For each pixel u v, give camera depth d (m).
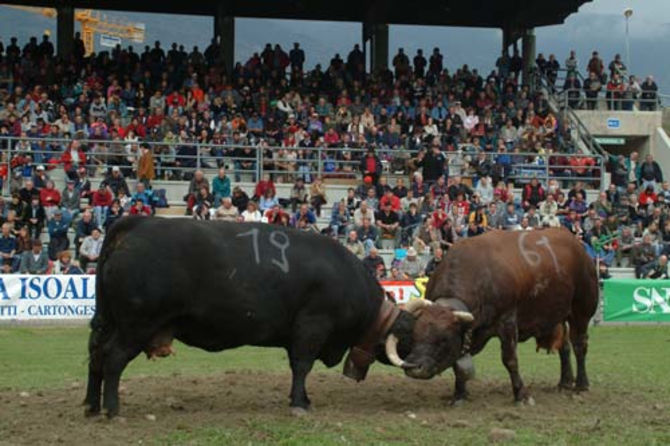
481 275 13.77
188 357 19.78
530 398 13.96
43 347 20.97
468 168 36.62
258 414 12.84
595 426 12.12
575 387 15.28
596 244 32.16
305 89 42.38
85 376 16.48
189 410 13.14
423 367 12.71
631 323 27.50
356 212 31.00
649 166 38.75
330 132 37.44
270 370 17.23
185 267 12.14
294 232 13.04
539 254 14.39
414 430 11.88
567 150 40.34
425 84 43.59
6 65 40.69
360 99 41.66
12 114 35.44
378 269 27.73
